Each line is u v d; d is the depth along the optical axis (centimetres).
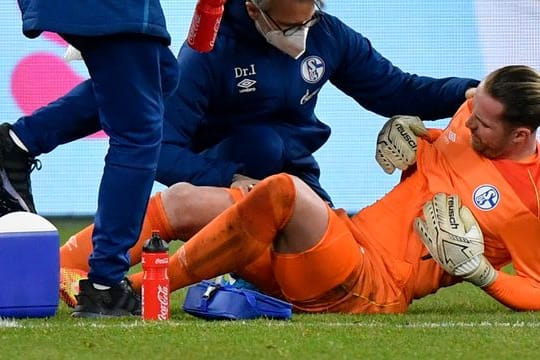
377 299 1638
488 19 3195
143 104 1528
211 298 1552
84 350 1309
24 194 1675
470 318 1587
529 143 1672
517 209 1653
